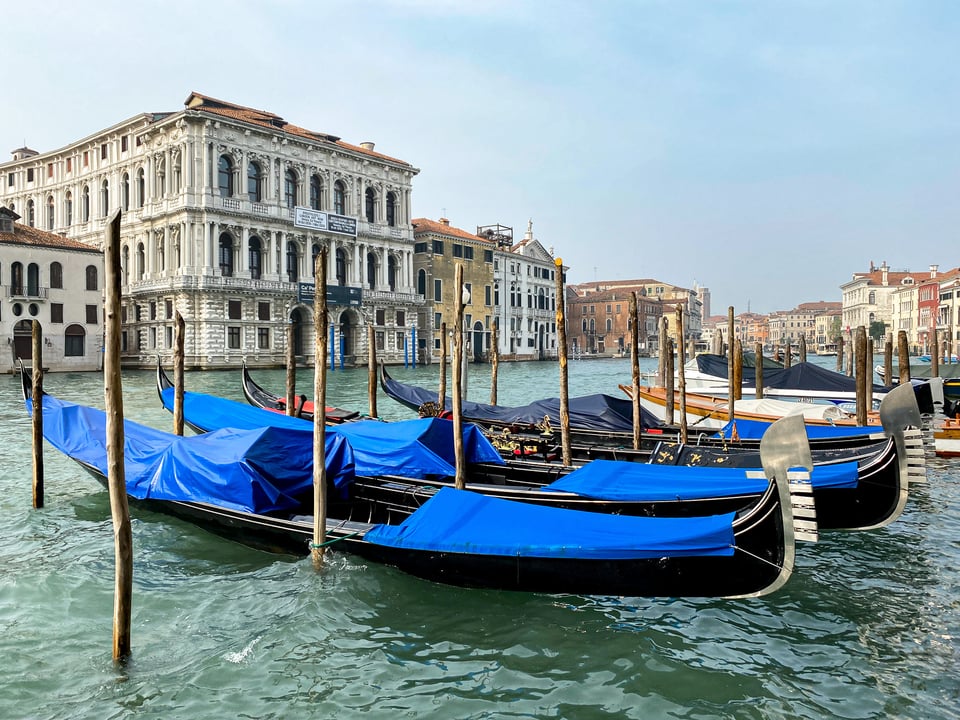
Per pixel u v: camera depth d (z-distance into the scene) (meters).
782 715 5.23
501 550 7.03
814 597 7.31
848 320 116.00
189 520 9.35
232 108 52.06
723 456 10.58
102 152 53.66
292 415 14.62
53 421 11.47
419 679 5.72
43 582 7.60
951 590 7.54
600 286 133.62
